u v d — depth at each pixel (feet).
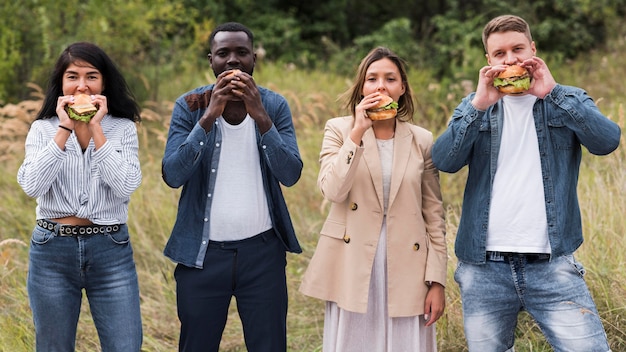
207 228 12.01
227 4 52.16
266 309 12.28
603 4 46.73
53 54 33.71
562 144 11.23
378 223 12.16
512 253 11.23
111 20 35.91
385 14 57.57
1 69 32.17
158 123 31.96
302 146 25.95
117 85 12.07
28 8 34.01
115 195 11.57
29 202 25.13
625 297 14.51
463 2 50.93
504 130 11.32
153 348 16.58
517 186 11.19
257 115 11.64
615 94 36.63
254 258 12.17
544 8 50.03
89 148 11.58
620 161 18.75
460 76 37.52
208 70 40.91
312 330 17.11
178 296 12.26
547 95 11.15
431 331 12.54
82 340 16.76
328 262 12.42
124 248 11.85
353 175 11.82
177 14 45.93
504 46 11.19
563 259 11.17
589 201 17.72
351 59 46.47
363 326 12.28
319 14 55.31
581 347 11.02
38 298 11.53
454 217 19.95
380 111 11.69
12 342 15.39
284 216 12.39
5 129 25.44
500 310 11.48
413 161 12.34
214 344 12.44
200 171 12.15
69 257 11.48
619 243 15.88
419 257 12.23
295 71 42.06
